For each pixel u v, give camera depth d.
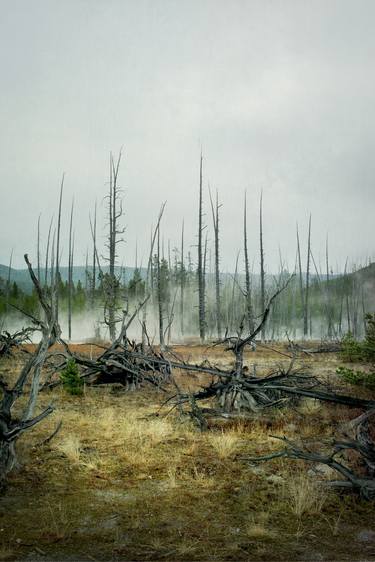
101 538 5.09
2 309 46.91
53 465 7.66
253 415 11.68
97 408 12.55
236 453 8.46
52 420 10.94
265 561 4.62
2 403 7.21
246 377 12.57
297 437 9.68
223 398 12.25
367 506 6.14
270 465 7.79
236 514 5.79
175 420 11.15
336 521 5.62
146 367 17.19
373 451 6.95
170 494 6.43
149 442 8.93
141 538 5.10
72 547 4.87
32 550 4.79
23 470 7.38
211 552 4.80
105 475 7.20
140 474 7.25
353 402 8.32
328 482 6.57
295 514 5.80
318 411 12.03
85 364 16.25
